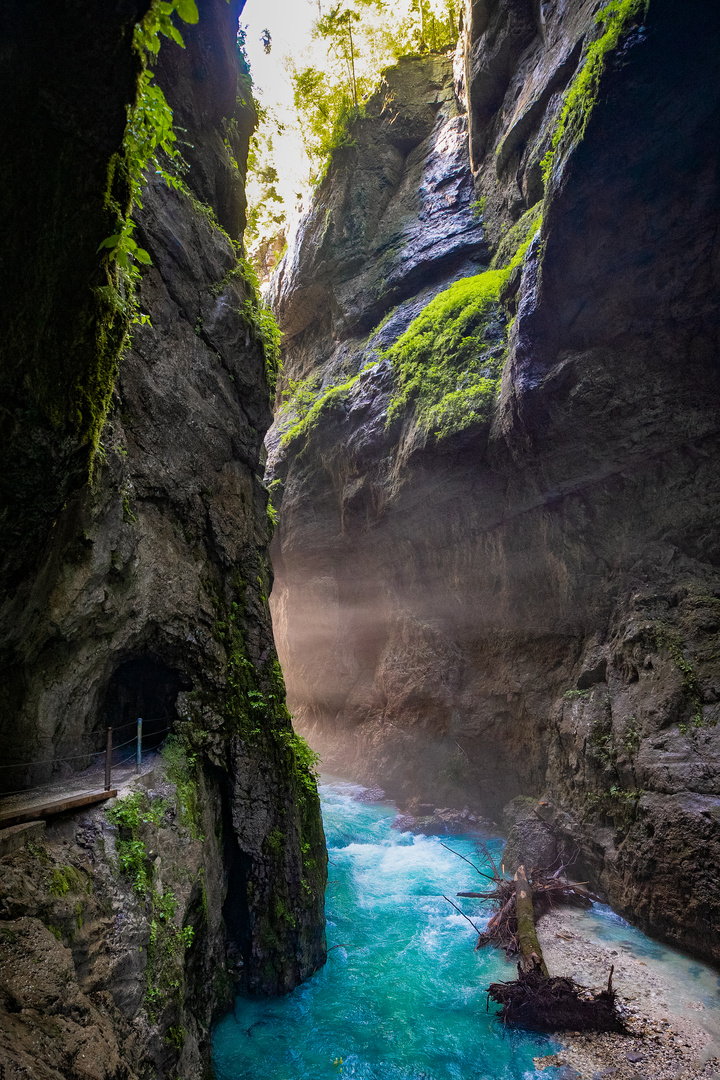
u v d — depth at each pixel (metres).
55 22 3.19
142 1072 4.60
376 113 22.97
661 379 11.09
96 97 3.48
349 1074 7.04
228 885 8.47
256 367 10.17
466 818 15.15
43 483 4.21
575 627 13.27
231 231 10.46
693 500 11.23
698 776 9.22
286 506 22.06
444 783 16.05
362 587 20.45
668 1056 7.11
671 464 11.50
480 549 15.70
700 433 11.01
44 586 5.16
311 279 23.08
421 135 22.44
